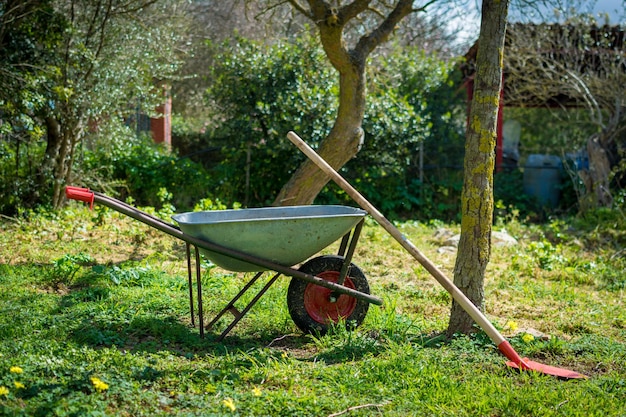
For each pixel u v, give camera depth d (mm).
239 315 5504
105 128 13023
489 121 5508
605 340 5711
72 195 5066
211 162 17188
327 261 5645
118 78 12305
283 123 14141
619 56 15336
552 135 23516
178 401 3979
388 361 4762
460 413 4012
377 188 15375
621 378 4707
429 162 16141
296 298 5629
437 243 11438
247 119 14438
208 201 11969
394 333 5680
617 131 15219
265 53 15078
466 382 4477
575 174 16359
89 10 12203
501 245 11430
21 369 4094
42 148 12727
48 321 5551
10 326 5289
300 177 9938
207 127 18016
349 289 5562
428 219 15227
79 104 11719
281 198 9977
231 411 3836
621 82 15234
